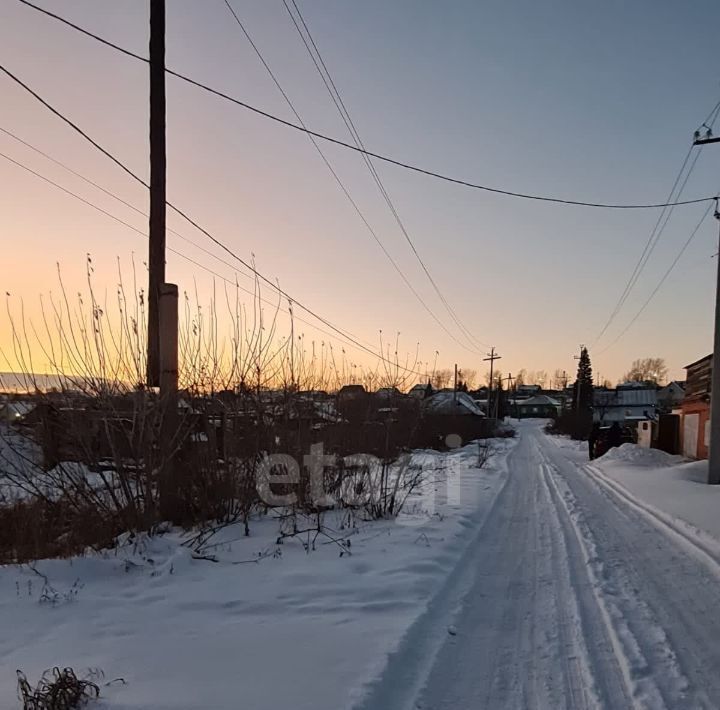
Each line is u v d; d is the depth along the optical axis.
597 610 5.17
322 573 5.93
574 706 3.49
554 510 10.99
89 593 5.29
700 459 20.80
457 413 35.47
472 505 11.22
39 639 4.25
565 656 4.19
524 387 139.50
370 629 4.45
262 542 7.24
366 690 3.43
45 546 6.73
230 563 6.33
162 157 8.09
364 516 9.09
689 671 3.92
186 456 7.95
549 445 41.59
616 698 3.58
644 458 20.73
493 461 23.36
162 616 4.73
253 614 4.80
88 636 4.30
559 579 6.16
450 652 4.26
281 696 3.36
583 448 37.19
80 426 7.16
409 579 5.75
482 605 5.31
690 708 3.44
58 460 7.23
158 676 3.63
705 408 20.45
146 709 3.20
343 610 4.89
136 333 7.57
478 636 4.56
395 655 3.97
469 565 6.76
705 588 5.83
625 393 64.00
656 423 26.02
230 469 8.17
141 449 7.20
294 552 6.83
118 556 6.18
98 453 7.29
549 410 121.38
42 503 7.21
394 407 10.77
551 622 4.87
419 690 3.66
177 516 7.73
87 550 6.55
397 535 7.88
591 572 6.41
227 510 8.19
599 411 53.84
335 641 4.20
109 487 7.14
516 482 16.03
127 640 4.23
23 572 5.61
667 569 6.57
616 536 8.50
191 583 5.61
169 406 7.55
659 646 4.33
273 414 8.99
